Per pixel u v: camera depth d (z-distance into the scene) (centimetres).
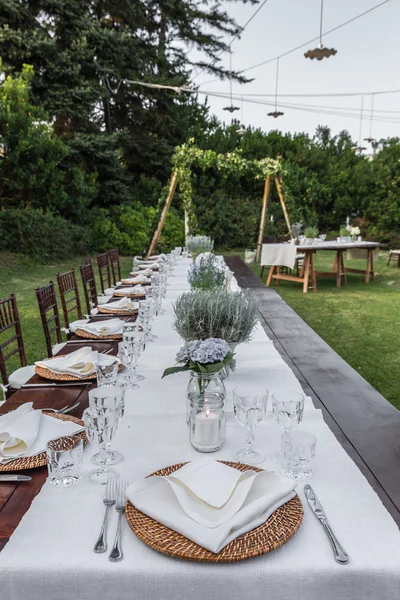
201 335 175
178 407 157
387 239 1611
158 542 89
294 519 95
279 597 86
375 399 198
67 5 1316
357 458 144
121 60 1459
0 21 1211
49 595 86
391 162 1576
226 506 96
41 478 117
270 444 130
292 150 1814
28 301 702
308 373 235
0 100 1022
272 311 395
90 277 469
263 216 1173
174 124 1681
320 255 1448
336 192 1722
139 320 243
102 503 104
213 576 85
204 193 1652
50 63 1262
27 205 1191
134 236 1370
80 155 1352
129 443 131
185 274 532
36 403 167
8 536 96
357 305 691
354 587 86
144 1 1744
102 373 166
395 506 117
